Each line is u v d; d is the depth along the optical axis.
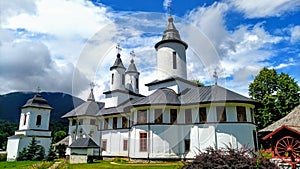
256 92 27.34
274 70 27.23
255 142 16.20
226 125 15.55
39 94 27.81
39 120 26.86
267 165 4.50
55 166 14.02
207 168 4.46
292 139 10.73
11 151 25.17
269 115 25.16
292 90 25.55
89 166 14.04
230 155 4.59
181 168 4.97
